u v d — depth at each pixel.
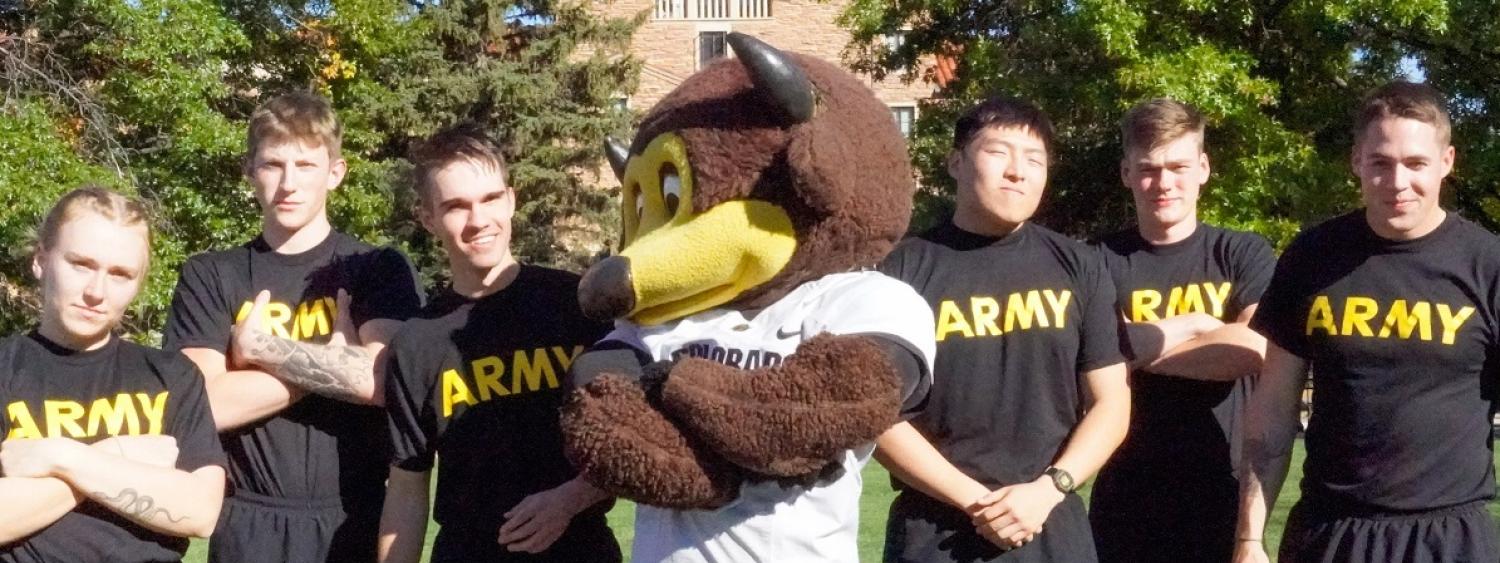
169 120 14.20
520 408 3.38
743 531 2.72
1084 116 15.58
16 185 12.14
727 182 2.62
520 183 25.44
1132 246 4.32
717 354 2.69
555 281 3.51
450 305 3.47
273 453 3.76
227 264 3.92
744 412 2.44
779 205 2.63
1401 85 3.52
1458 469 3.47
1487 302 3.43
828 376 2.46
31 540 3.19
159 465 3.28
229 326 3.86
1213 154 13.77
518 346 3.40
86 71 14.74
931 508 3.42
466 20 25.62
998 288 3.46
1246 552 3.69
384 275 3.95
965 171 3.53
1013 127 3.49
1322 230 3.66
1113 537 4.09
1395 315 3.47
